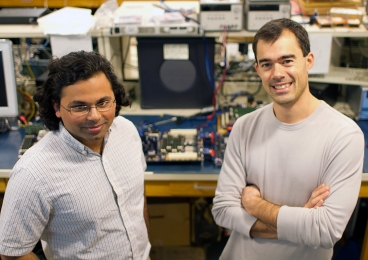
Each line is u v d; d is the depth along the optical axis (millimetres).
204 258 2346
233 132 1388
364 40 2309
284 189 1290
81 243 1208
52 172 1112
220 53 2463
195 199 2309
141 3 2340
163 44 2086
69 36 1952
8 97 1981
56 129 1164
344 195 1173
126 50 2436
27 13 2119
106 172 1208
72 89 1049
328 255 1357
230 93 2428
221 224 1394
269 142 1298
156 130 2008
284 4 1884
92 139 1133
